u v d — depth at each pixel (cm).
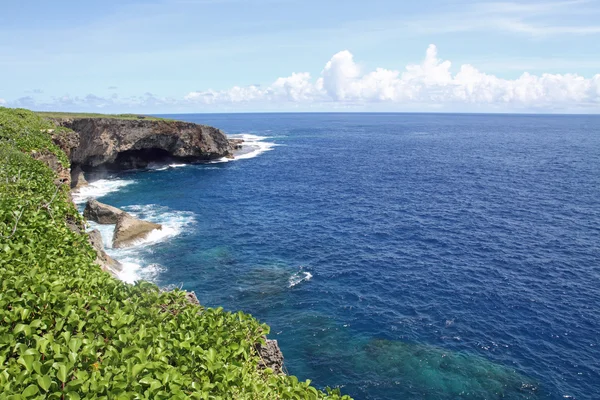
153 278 2973
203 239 3809
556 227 4181
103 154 6644
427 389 1941
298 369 2067
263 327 1002
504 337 2323
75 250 1216
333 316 2520
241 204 5194
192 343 827
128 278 2925
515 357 2161
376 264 3275
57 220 1442
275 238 3875
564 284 2931
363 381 1989
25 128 2970
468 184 6431
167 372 676
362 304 2659
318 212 4819
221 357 805
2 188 1541
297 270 3155
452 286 2903
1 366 610
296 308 2609
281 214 4731
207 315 971
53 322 778
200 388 698
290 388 804
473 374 2036
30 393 555
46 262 1020
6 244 1038
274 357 1184
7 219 1239
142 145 7394
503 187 6175
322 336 2323
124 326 812
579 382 1992
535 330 2389
